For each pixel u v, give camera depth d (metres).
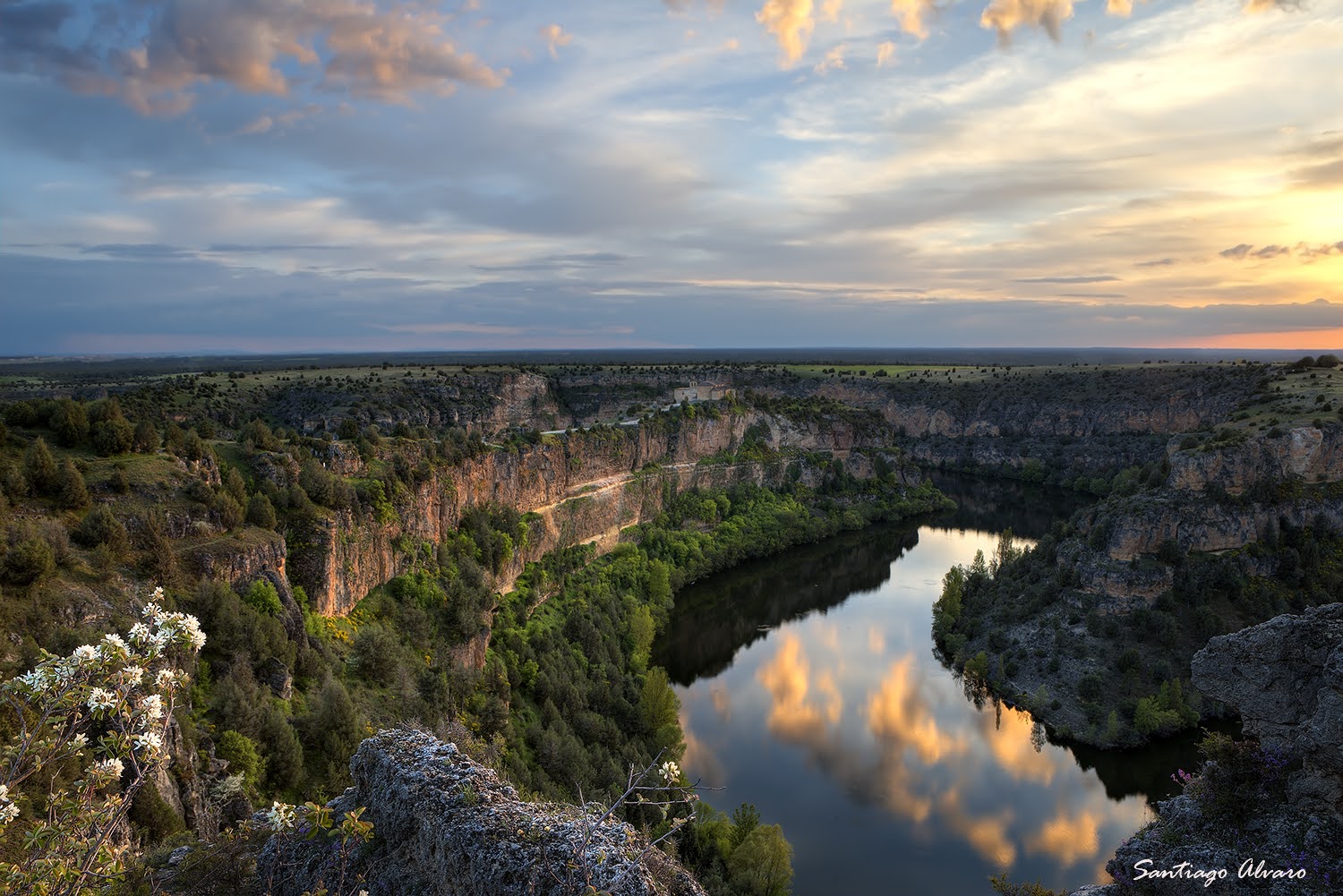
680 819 24.41
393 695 60.03
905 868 71.25
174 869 26.31
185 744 37.47
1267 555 101.00
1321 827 26.48
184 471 62.72
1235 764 29.00
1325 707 26.64
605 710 85.38
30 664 34.69
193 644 19.95
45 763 19.34
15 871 17.86
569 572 130.12
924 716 98.44
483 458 117.12
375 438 100.00
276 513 69.88
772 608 141.62
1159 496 106.56
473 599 86.06
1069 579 108.69
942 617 122.94
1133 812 79.12
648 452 180.62
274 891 24.39
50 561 42.16
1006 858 72.75
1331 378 152.00
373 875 23.14
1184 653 95.12
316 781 44.97
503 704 71.38
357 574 77.25
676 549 159.12
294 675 54.50
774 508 189.50
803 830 76.50
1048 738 91.81
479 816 21.81
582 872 20.03
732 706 102.00
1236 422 130.25
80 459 57.09
